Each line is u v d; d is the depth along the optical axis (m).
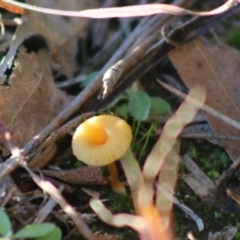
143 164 0.49
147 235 0.45
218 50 0.51
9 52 0.51
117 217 0.45
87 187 0.48
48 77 0.51
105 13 0.49
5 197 0.45
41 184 0.45
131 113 0.49
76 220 0.44
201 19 0.51
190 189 0.48
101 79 0.49
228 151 0.49
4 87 0.49
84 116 0.48
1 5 0.50
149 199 0.47
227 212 0.47
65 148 0.49
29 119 0.49
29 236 0.42
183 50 0.51
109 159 0.46
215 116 0.49
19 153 0.46
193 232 0.46
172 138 0.49
